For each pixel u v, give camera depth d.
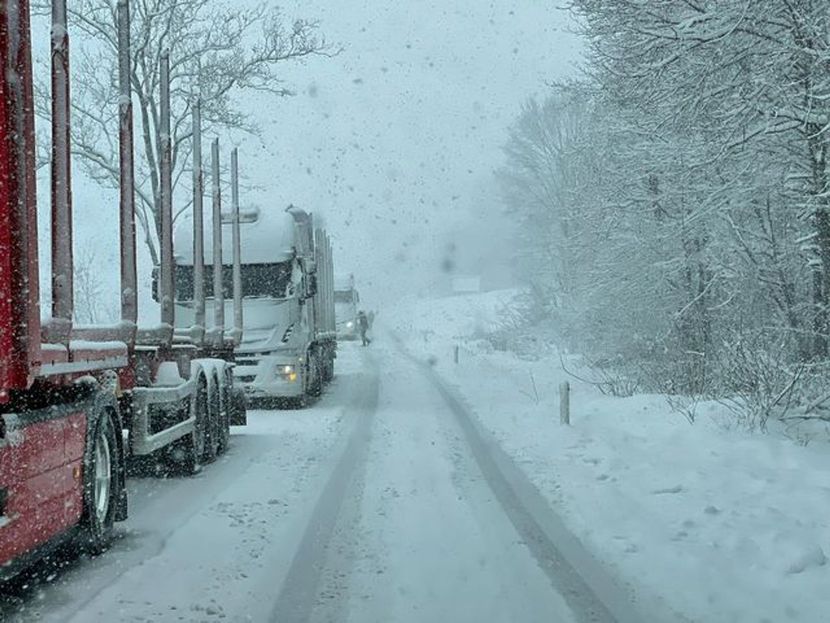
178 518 9.42
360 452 13.98
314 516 9.48
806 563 7.39
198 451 12.41
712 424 14.67
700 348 21.95
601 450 13.52
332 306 29.38
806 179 15.83
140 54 26.78
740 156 16.39
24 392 6.28
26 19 5.92
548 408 19.20
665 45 14.86
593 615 6.29
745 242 18.19
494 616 6.30
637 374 23.17
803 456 12.14
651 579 7.13
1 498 5.89
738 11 14.03
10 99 5.74
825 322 15.88
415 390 25.20
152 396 10.44
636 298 24.97
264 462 13.18
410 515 9.50
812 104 14.39
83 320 13.60
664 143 19.44
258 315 20.17
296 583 7.09
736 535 8.37
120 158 10.04
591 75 21.58
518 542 8.34
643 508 9.65
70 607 6.43
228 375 14.76
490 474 11.91
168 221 12.34
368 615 6.34
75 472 7.37
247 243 20.23
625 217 23.41
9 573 6.08
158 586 6.98
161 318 11.87
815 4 14.14
